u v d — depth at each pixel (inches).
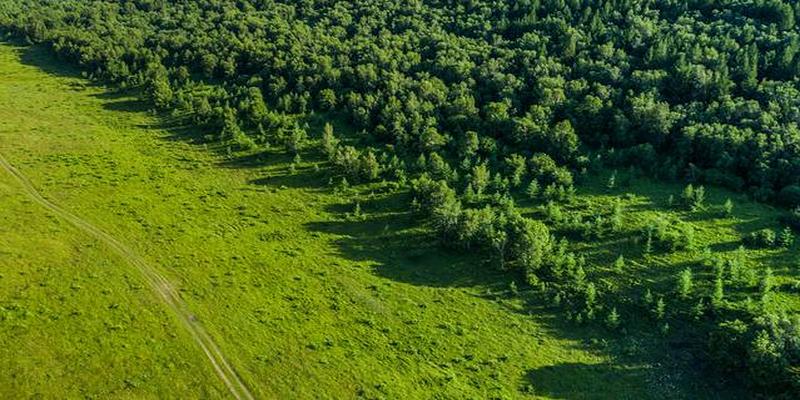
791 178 4820.4
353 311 3905.0
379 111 6028.5
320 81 6466.5
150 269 4138.8
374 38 7244.1
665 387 3400.6
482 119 5757.9
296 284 4116.6
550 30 6939.0
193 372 3334.2
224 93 6481.3
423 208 4820.4
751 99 5561.0
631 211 4741.6
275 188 5241.1
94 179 5221.5
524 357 3602.4
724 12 6756.9
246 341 3580.2
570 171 5177.2
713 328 3705.7
